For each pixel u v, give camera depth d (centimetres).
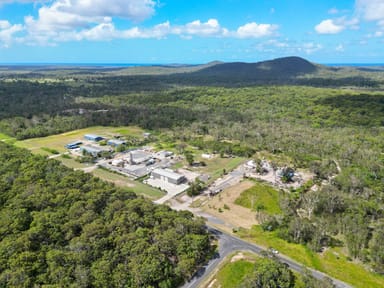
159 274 4388
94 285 3997
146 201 6222
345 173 9144
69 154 11925
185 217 5900
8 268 4003
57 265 4134
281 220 6569
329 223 6569
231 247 5766
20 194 5762
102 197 5894
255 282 4397
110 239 4775
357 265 5325
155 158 11481
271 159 11156
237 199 7950
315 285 4422
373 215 6925
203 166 10694
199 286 4631
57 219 5066
